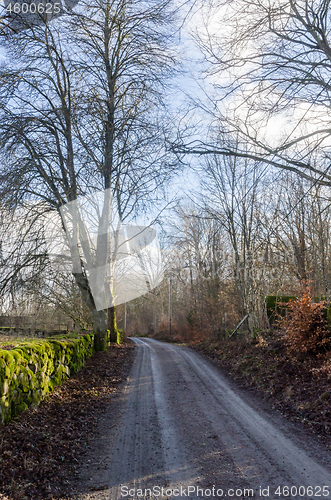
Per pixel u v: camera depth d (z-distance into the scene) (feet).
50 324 50.14
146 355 50.80
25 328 43.16
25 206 37.70
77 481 13.32
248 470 13.87
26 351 20.29
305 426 18.45
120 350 53.21
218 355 46.26
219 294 69.10
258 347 37.35
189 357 48.37
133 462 14.88
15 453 14.11
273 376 27.76
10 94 36.40
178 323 117.70
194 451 15.83
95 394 26.11
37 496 11.98
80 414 21.26
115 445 16.78
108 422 20.22
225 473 13.69
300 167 19.33
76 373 31.73
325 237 51.55
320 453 15.15
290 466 14.08
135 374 34.91
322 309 28.58
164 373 35.45
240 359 37.06
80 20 38.52
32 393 20.11
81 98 39.68
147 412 22.04
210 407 22.85
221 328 60.95
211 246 84.12
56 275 42.19
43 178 39.01
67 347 29.66
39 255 38.86
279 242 56.80
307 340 27.78
